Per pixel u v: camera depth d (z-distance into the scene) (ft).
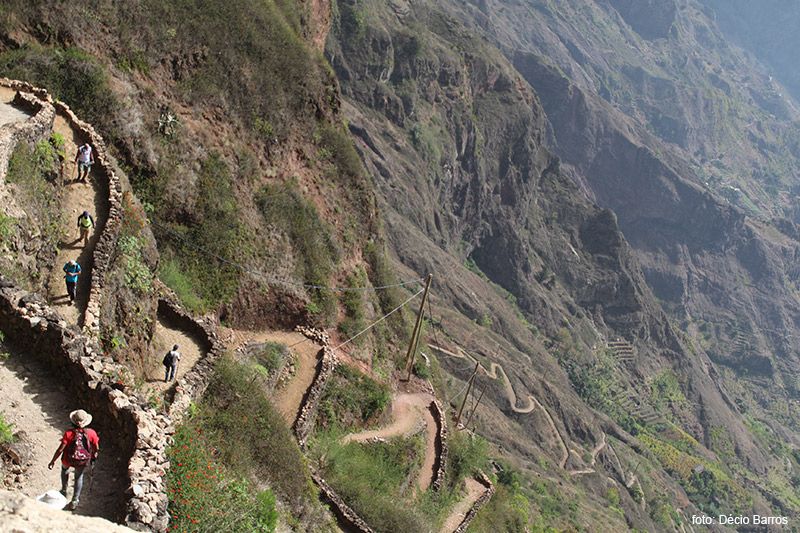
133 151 109.60
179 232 113.19
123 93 112.16
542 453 366.84
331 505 95.04
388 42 524.52
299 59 154.71
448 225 572.10
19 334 49.49
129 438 44.04
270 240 128.36
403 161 502.79
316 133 154.81
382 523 100.22
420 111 553.64
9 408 44.70
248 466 75.56
